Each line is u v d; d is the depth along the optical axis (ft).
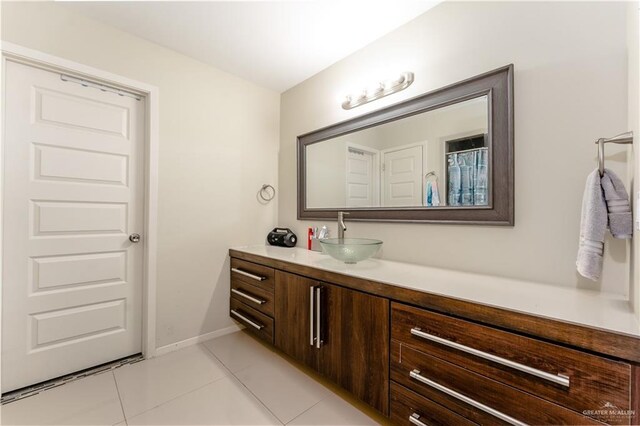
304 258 6.33
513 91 4.44
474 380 3.30
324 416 4.72
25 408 4.79
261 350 7.04
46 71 5.44
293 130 8.73
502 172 4.54
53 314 5.58
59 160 5.59
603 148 3.35
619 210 3.26
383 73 6.30
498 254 4.61
